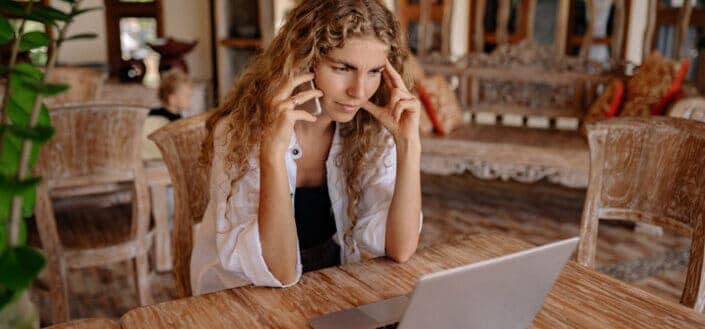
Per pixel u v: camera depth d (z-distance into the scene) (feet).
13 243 1.95
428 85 13.07
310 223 4.97
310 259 4.97
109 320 3.29
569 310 3.50
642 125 5.24
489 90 14.35
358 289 3.73
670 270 10.02
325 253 5.05
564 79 13.52
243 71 4.80
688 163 4.96
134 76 15.51
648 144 5.22
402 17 20.63
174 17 16.78
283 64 4.20
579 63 13.42
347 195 4.89
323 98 4.38
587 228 5.46
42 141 1.86
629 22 19.25
